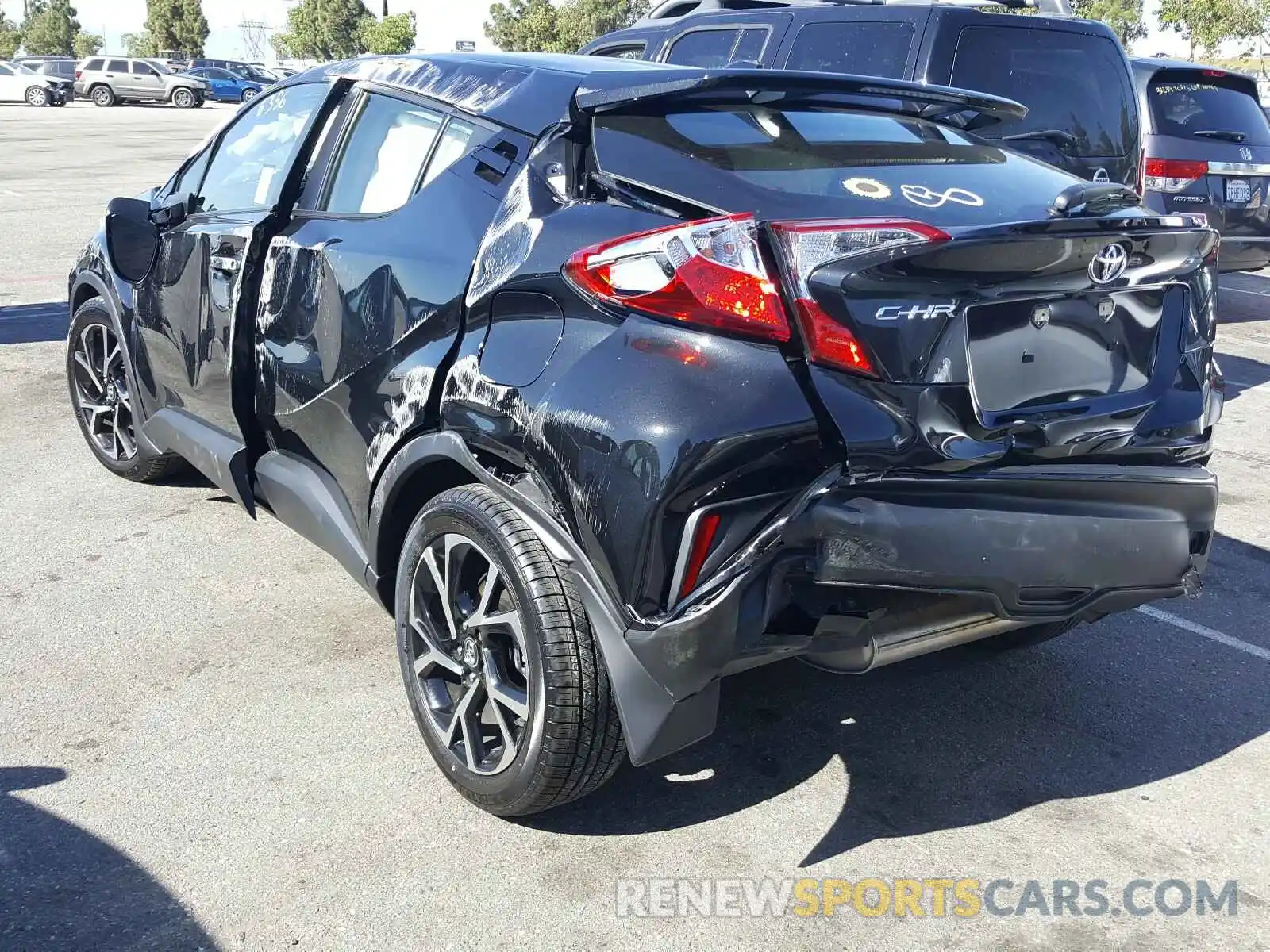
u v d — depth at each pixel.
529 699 2.64
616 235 2.60
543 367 2.61
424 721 3.02
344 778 3.04
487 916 2.55
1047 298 2.65
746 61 6.95
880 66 6.32
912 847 2.83
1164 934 2.55
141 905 2.55
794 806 2.98
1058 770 3.17
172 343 4.27
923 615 2.66
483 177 3.03
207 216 4.17
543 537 2.61
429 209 3.13
